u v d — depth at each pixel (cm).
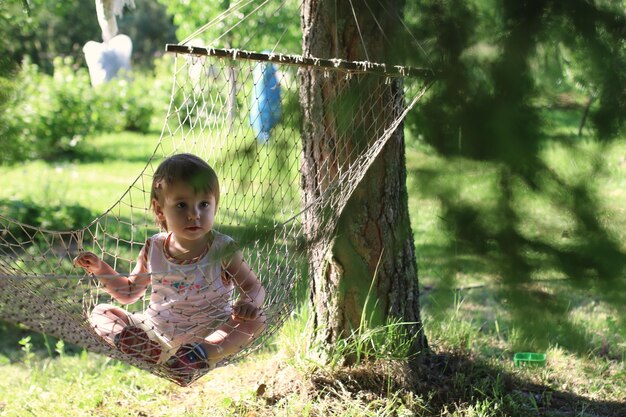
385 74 298
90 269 368
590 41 232
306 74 369
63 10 1839
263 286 357
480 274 238
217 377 477
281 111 287
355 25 387
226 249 272
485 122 223
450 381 443
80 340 319
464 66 230
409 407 412
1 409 457
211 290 357
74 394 467
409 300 443
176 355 341
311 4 402
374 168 418
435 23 236
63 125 1345
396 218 428
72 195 1000
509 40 228
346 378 426
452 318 520
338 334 434
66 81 1502
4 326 627
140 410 440
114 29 442
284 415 407
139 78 1836
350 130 352
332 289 431
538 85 231
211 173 355
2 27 394
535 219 234
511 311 238
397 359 430
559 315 235
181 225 352
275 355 475
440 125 230
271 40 1065
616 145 242
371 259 425
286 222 304
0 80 390
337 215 346
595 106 240
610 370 498
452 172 232
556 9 230
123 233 828
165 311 355
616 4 237
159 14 2689
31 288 294
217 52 336
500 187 231
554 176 232
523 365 488
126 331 338
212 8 1091
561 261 230
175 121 1512
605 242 229
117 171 1196
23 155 1159
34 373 507
